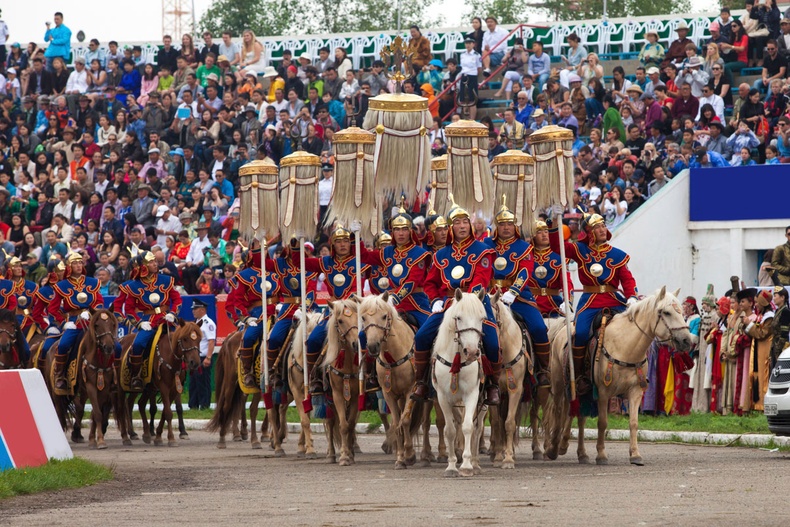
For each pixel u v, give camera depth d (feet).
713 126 173.27
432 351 90.94
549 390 98.99
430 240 101.35
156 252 179.11
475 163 108.68
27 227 209.46
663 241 164.25
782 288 129.49
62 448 92.63
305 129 198.08
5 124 237.04
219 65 224.12
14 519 66.23
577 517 63.31
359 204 108.68
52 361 132.67
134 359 134.10
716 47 187.11
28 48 252.21
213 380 174.60
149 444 137.80
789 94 175.01
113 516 67.21
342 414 101.60
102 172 213.66
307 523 63.00
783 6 223.30
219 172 198.90
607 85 203.21
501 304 92.79
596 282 98.99
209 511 69.10
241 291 120.98
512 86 202.39
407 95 108.17
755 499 70.08
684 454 105.40
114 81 238.89
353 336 98.17
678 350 92.17
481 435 111.55
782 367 100.42
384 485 82.53
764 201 162.40
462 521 62.59
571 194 106.22
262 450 126.11
